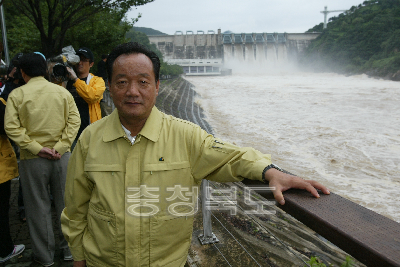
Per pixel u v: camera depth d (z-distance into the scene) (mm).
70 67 3646
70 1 10211
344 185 10742
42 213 2980
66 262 3176
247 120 21281
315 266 2625
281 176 1426
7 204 3135
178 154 1605
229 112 24812
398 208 9188
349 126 19094
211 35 119188
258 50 115250
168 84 38219
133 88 1488
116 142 1615
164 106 20469
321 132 17734
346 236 1062
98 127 1689
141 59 1510
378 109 25453
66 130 3070
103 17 14930
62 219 1834
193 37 119625
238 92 40719
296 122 20547
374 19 98750
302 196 1382
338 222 1142
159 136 1607
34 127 2889
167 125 1657
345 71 89500
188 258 2926
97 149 1634
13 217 4180
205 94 38500
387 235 1049
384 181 11078
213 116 23031
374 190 10352
